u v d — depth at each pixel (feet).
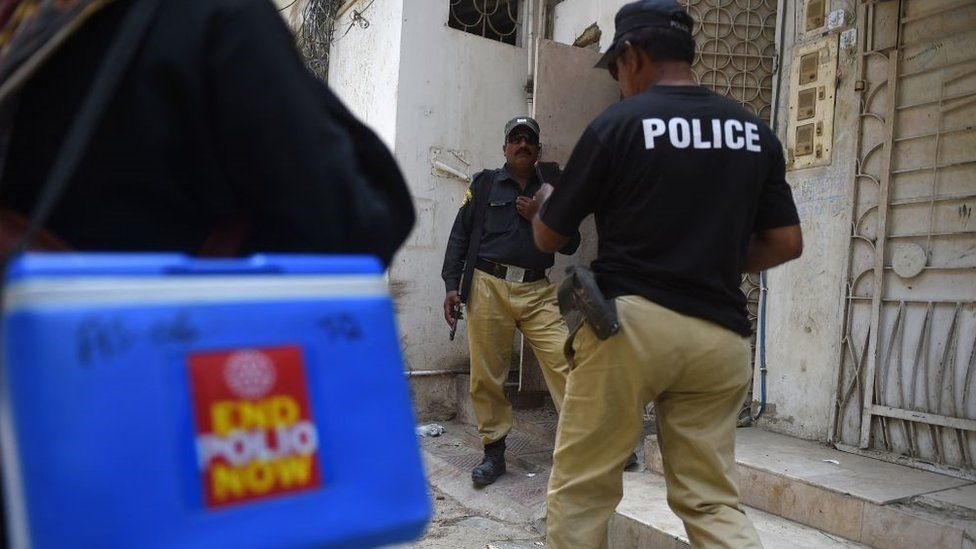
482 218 12.70
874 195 10.97
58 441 2.09
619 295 6.38
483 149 17.33
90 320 2.21
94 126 2.68
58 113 2.85
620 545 9.61
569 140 14.61
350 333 2.66
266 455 2.42
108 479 2.15
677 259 6.19
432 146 16.74
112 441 2.17
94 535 2.10
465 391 16.49
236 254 3.04
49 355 2.13
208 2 2.89
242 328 2.45
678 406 6.66
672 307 6.22
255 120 2.87
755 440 11.62
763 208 6.63
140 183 2.83
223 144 2.90
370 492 2.58
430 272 16.75
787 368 12.10
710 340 6.27
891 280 10.70
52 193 2.49
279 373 2.48
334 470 2.53
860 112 11.19
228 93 2.85
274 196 2.93
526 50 17.83
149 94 2.77
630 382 6.32
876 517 8.70
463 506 12.09
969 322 9.76
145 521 2.19
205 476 2.30
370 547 2.60
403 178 3.58
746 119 6.41
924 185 10.37
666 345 6.20
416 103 16.57
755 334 13.21
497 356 12.69
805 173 11.99
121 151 2.78
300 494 2.45
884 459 10.50
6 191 2.92
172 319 2.34
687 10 13.87
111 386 2.20
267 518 2.38
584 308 6.32
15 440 2.09
